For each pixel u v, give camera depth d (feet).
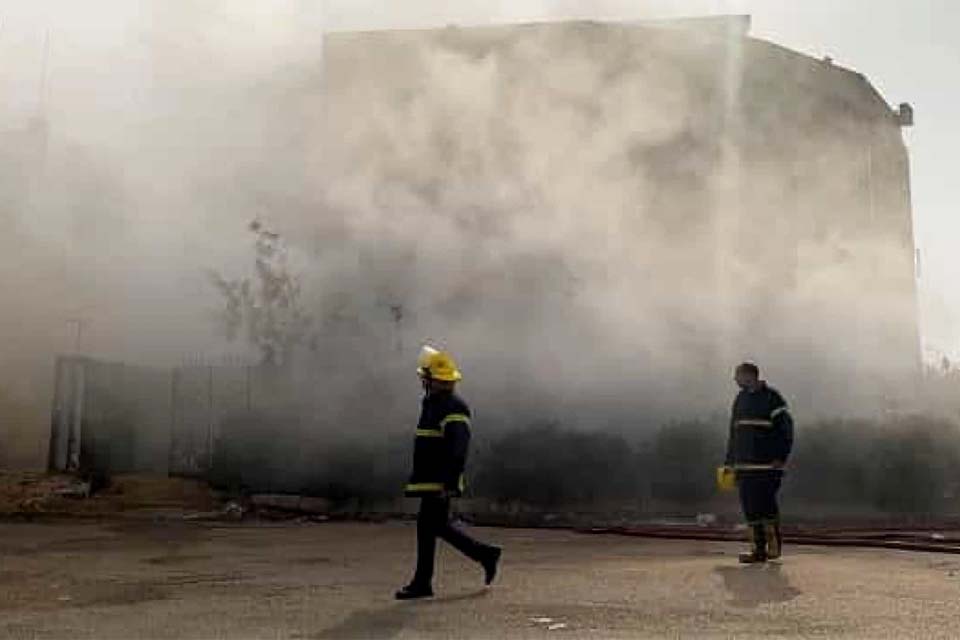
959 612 17.07
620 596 18.99
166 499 42.98
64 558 25.70
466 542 19.62
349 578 21.91
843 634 15.08
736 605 17.88
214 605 17.97
